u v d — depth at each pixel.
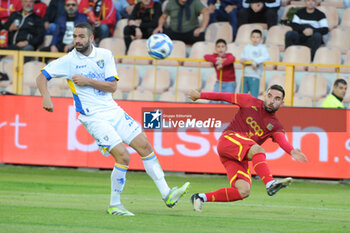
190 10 47.81
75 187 30.59
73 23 48.25
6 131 39.66
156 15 48.72
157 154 38.19
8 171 37.62
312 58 47.56
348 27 51.34
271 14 50.09
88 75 20.47
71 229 16.66
